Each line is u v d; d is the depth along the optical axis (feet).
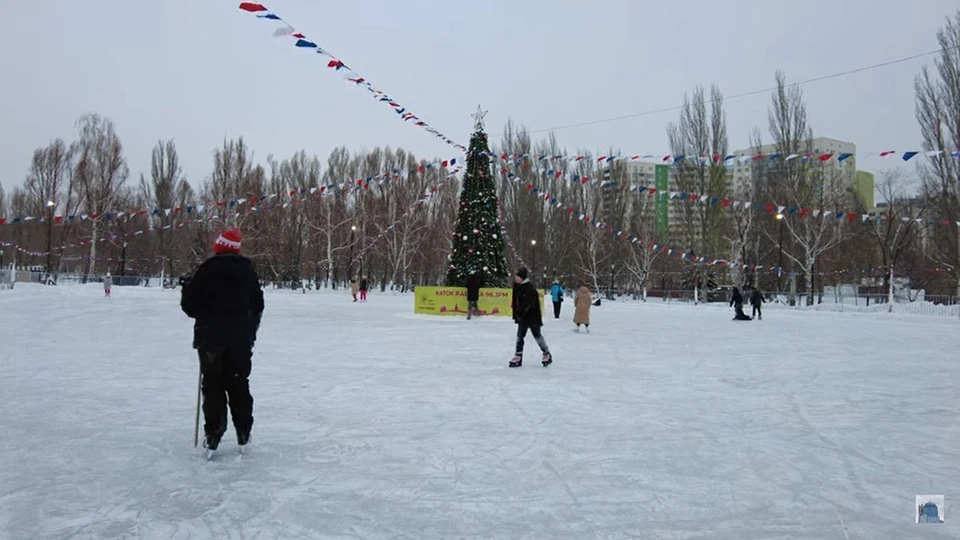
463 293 74.33
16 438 17.07
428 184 174.50
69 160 159.02
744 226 137.59
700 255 138.31
